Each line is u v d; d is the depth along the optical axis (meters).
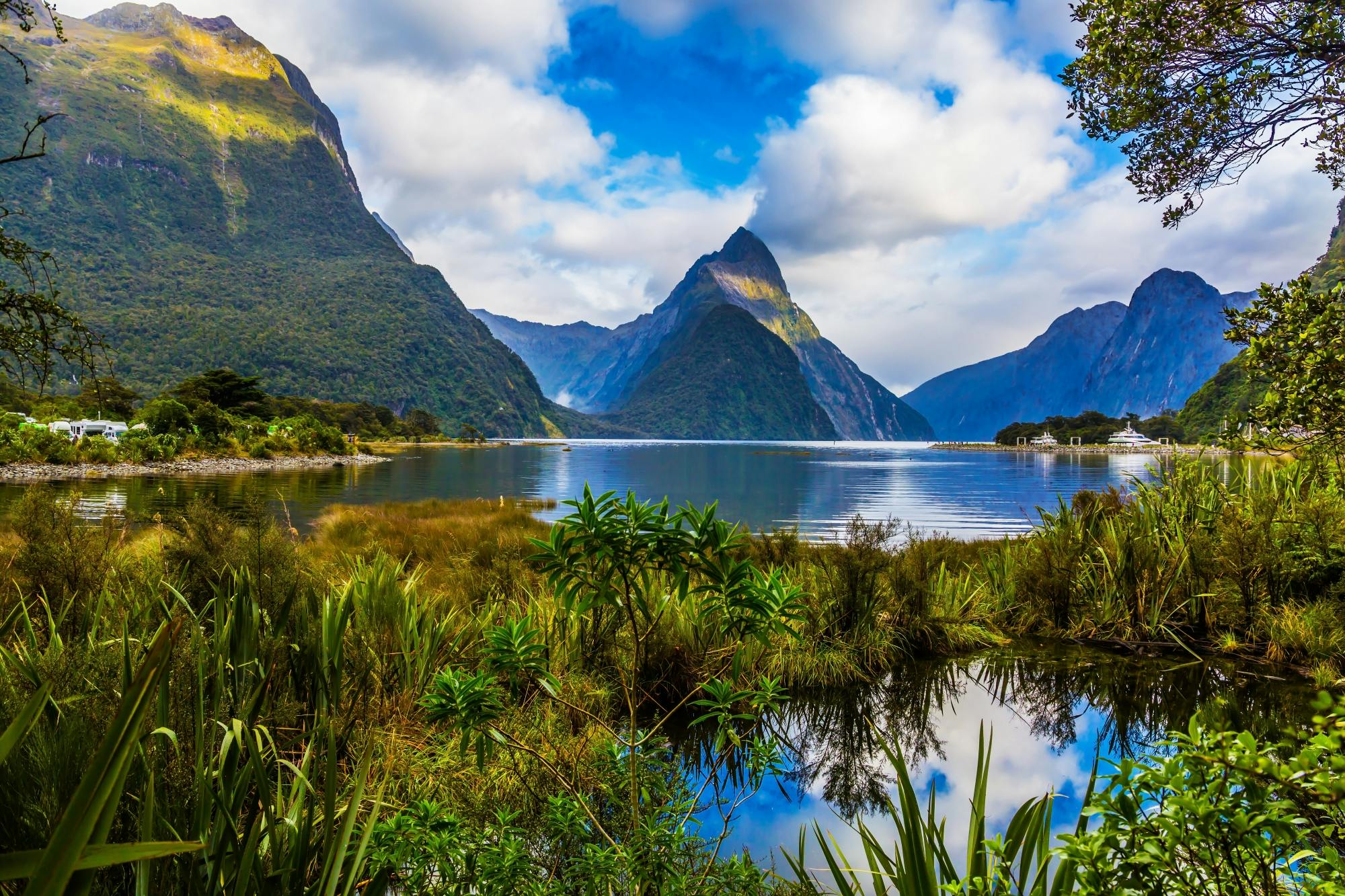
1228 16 3.57
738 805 3.72
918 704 5.18
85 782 0.83
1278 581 6.22
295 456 63.00
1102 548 7.09
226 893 1.70
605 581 2.30
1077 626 6.88
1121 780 1.51
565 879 2.47
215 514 4.34
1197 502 7.51
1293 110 3.87
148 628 3.32
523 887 2.27
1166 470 8.45
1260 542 6.26
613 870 2.27
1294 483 6.97
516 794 3.42
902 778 1.66
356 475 45.41
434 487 34.88
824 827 3.46
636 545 2.26
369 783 3.26
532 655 2.45
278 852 1.88
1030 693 5.38
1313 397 3.88
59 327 4.09
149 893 1.56
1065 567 7.16
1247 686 5.29
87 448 40.50
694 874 2.46
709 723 4.68
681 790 3.17
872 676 5.81
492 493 31.78
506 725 3.80
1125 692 5.30
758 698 2.89
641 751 3.23
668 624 5.28
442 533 10.92
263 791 1.71
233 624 3.15
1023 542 8.88
